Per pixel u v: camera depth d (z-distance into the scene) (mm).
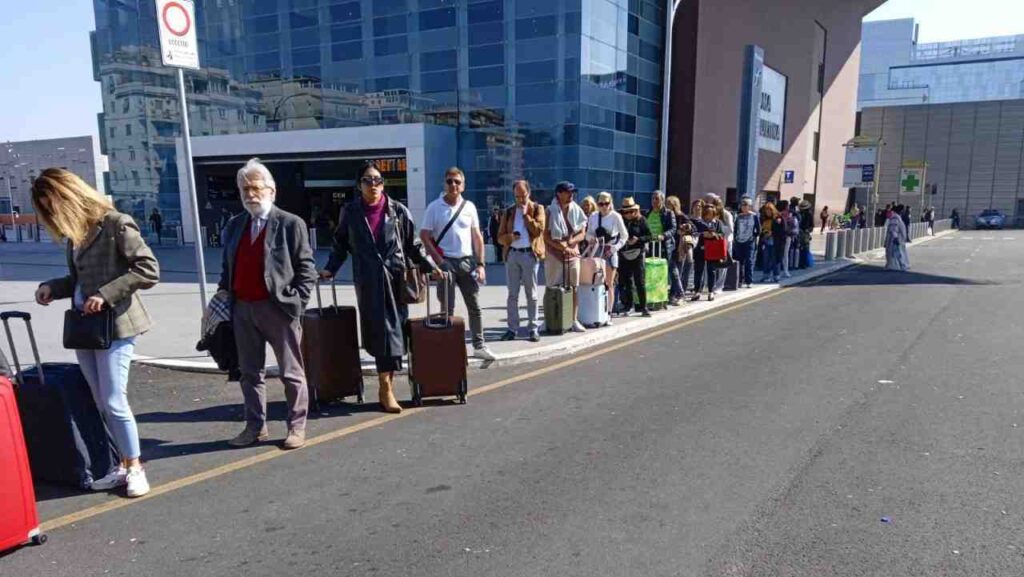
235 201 31484
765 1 34750
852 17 48875
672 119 29062
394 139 24594
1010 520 3662
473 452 4793
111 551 3449
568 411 5754
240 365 4930
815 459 4586
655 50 28734
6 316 4129
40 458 4258
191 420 5586
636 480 4266
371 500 4020
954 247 29594
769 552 3352
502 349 7832
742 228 13992
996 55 132500
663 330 9656
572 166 24328
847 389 6371
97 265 3885
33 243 33969
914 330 9469
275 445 4969
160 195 32312
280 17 29094
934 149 61656
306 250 4785
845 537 3492
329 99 28609
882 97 120875
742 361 7629
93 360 4055
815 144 45438
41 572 3258
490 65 25312
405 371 7102
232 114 30797
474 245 7230
